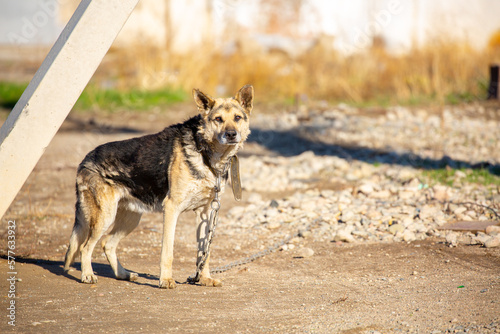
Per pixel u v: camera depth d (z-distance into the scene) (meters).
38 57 18.73
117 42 19.84
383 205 7.69
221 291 4.88
